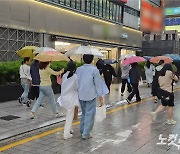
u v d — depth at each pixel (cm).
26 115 804
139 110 958
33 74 848
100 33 2244
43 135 622
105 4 2345
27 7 1534
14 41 1461
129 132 664
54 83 1280
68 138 602
